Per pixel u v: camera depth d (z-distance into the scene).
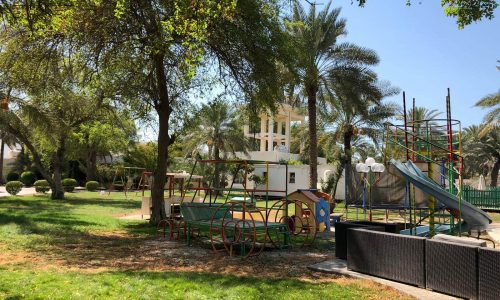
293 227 12.38
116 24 12.02
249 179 39.84
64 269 7.51
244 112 15.94
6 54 13.09
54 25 10.55
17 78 13.77
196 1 9.90
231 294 5.96
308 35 22.05
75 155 46.62
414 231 11.29
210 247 10.55
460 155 11.16
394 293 6.34
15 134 26.80
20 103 23.66
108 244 10.73
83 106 24.11
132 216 18.98
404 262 6.86
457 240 6.80
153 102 15.94
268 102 14.14
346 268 7.93
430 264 6.48
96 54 12.76
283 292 6.10
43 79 13.68
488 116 31.91
